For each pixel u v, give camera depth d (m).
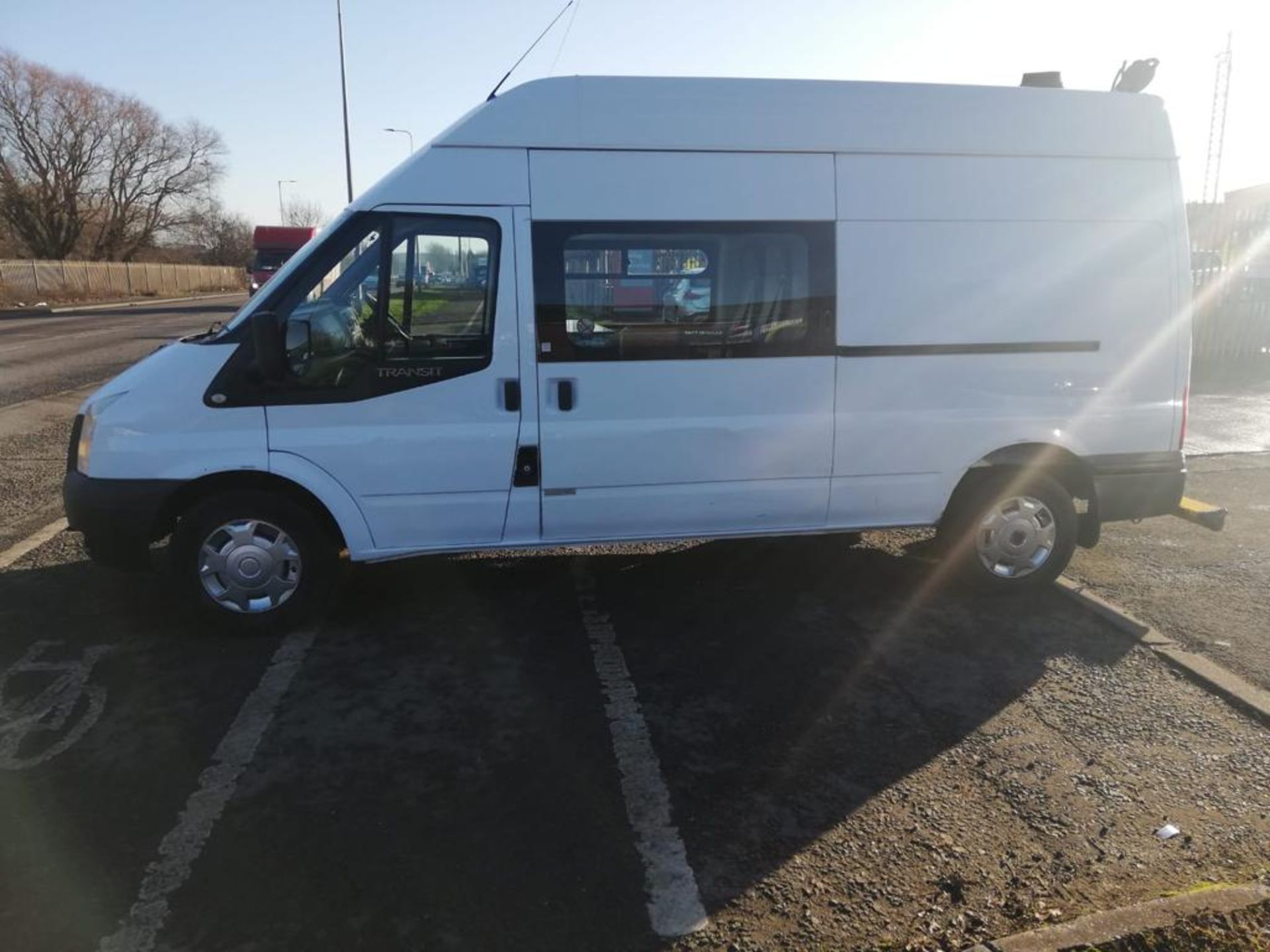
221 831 2.91
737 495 4.61
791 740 3.50
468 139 4.21
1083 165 4.70
